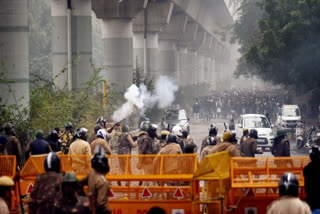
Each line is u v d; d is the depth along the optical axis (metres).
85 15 69.00
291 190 13.42
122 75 87.25
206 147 27.41
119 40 87.31
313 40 69.94
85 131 25.25
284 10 74.31
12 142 27.11
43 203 15.36
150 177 20.03
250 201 19.83
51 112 41.97
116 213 20.12
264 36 74.25
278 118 79.12
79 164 21.58
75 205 14.26
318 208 16.16
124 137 32.66
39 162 20.97
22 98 42.16
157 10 114.06
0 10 43.44
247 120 58.41
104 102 61.94
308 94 107.38
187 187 20.61
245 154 30.30
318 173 16.39
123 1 86.25
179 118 74.38
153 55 116.44
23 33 44.22
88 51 69.12
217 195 20.34
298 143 55.62
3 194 14.36
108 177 20.16
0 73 42.78
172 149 23.44
